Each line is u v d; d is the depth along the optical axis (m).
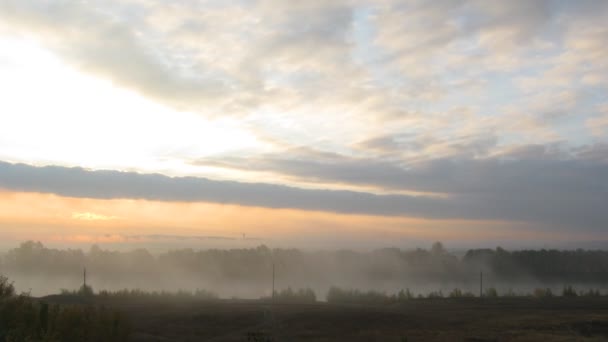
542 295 45.06
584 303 38.84
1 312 17.78
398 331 27.17
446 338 24.61
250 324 30.05
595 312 33.09
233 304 40.00
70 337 18.06
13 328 17.17
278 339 25.47
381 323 29.55
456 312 33.91
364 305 39.91
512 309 35.47
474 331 26.55
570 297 44.19
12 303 18.48
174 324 30.09
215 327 29.48
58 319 18.19
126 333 20.61
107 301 42.75
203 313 33.03
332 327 28.84
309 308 35.31
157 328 28.92
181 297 47.25
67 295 44.97
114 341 19.59
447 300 42.47
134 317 32.03
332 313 32.19
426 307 37.50
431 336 25.33
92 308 20.86
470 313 33.31
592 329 26.92
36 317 18.20
